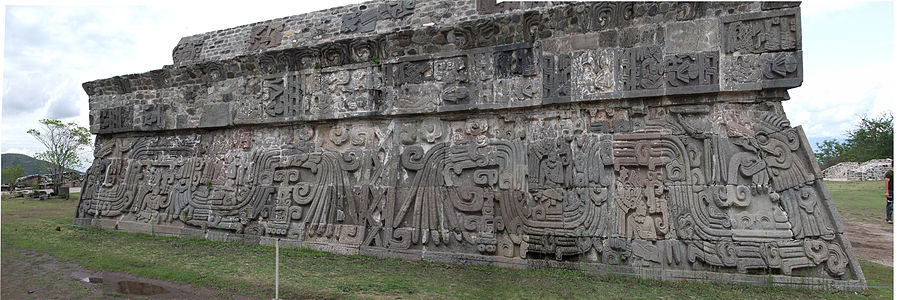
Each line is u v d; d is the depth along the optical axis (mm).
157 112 8562
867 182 16234
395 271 5570
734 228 4957
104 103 9273
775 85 4906
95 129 9289
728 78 5078
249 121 7605
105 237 7910
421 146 6484
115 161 9125
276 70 7477
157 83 8617
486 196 6008
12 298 4641
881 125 20562
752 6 5066
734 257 4891
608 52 5555
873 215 9656
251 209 7449
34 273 5570
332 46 6945
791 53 4898
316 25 8398
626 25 5508
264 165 7496
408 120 6602
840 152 26859
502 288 4812
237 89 7773
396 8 7824
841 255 4664
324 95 7062
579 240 5457
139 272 5555
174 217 8203
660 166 5285
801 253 4758
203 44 9375
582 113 5691
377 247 6441
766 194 4957
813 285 4633
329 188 6949
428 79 6441
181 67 8211
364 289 4754
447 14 7418
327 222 6879
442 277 5289
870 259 6004
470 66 6215
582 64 5656
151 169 8680
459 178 6207
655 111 5426
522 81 5922
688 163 5188
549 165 5707
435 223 6211
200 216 7918
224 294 4668
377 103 6691
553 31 5836
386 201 6539
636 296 4484
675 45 5309
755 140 5035
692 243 5055
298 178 7215
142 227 8445
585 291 4668
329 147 7102
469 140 6227
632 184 5355
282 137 7461
